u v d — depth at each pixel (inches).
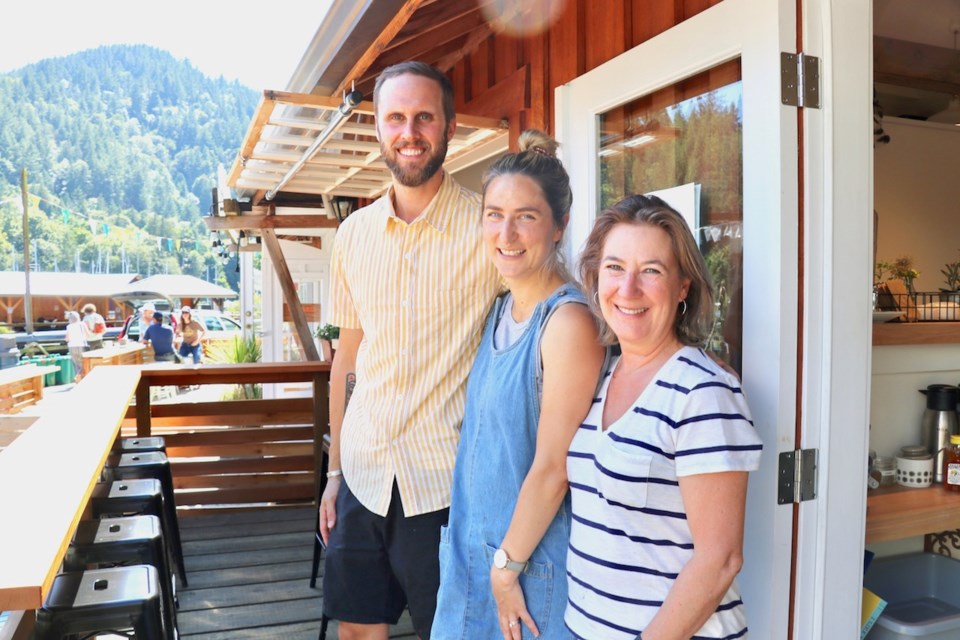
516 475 53.9
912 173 137.6
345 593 70.7
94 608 62.5
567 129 109.6
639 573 46.3
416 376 65.9
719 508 43.9
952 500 85.1
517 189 54.9
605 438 48.2
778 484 67.3
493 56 140.2
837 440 68.4
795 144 67.8
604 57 101.6
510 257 55.7
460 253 64.5
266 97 119.1
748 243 71.6
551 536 53.2
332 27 113.4
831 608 68.9
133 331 879.1
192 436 173.8
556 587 52.7
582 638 48.6
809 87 67.6
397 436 66.4
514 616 52.9
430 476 65.7
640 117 93.9
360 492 69.4
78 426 96.0
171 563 124.0
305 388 398.3
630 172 96.5
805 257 67.6
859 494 69.8
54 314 1250.0
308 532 156.6
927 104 147.0
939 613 92.4
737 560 44.0
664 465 45.9
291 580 130.2
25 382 289.7
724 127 77.9
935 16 121.9
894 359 95.6
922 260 139.0
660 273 48.6
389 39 108.3
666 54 84.9
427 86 63.7
